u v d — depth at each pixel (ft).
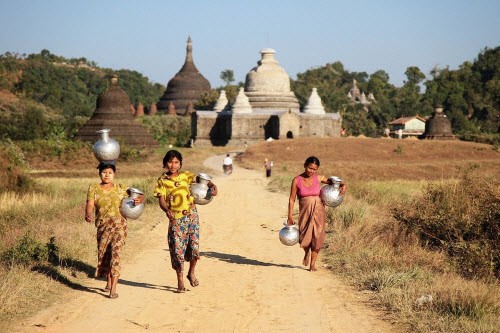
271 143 509.76
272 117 626.64
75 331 44.01
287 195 171.12
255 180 253.03
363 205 111.65
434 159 490.08
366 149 504.43
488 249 70.69
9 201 135.03
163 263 70.03
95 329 44.62
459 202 86.84
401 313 48.78
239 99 640.99
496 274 66.95
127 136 556.92
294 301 53.47
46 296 52.75
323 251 78.79
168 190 57.26
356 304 52.34
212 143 645.10
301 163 435.12
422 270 63.46
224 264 70.38
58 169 363.35
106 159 60.59
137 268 66.95
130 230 92.58
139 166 375.25
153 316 48.37
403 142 523.29
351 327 45.73
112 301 52.80
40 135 538.47
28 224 98.07
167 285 59.52
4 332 42.86
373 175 343.67
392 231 84.07
